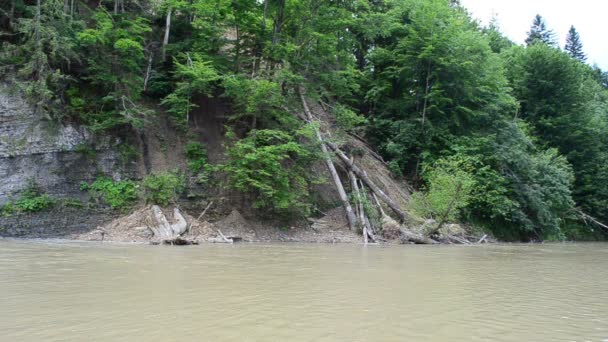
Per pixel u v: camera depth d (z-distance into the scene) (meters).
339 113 25.89
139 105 21.11
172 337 4.80
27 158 18.14
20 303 6.36
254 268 10.36
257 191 20.77
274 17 25.02
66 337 4.74
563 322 5.92
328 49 25.84
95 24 21.55
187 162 21.09
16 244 14.73
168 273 9.24
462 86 28.69
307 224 21.38
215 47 23.16
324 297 7.14
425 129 27.91
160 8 22.73
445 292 7.94
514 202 26.75
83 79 20.42
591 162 37.41
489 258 14.70
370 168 26.53
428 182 25.53
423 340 4.93
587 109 38.84
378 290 7.91
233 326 5.29
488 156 27.59
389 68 30.02
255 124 21.91
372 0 30.98
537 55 38.28
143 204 18.77
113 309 6.04
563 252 18.94
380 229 21.62
